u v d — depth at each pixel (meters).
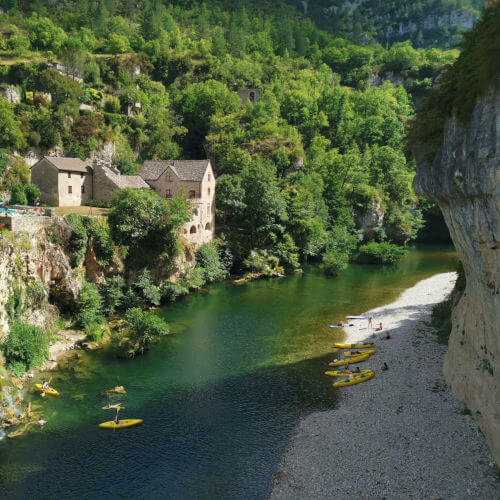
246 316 51.38
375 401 30.92
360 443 26.02
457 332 31.77
